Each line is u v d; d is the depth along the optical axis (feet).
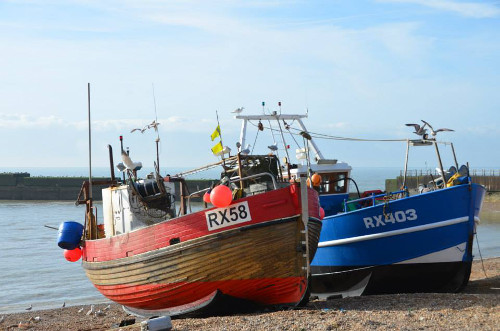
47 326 46.57
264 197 38.29
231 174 45.09
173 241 39.55
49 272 86.69
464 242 46.70
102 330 40.65
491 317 34.47
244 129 59.06
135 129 46.29
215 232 38.22
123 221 45.52
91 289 74.49
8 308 63.05
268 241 38.24
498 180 201.98
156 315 43.96
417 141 52.13
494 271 67.00
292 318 36.47
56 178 269.23
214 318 38.45
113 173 51.08
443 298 42.16
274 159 45.70
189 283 39.60
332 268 51.13
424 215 46.60
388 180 209.46
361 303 41.98
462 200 46.50
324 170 57.57
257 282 39.19
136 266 41.78
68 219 172.24
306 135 50.26
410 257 47.24
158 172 45.21
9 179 271.08
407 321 34.35
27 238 127.65
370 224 48.26
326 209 58.08
